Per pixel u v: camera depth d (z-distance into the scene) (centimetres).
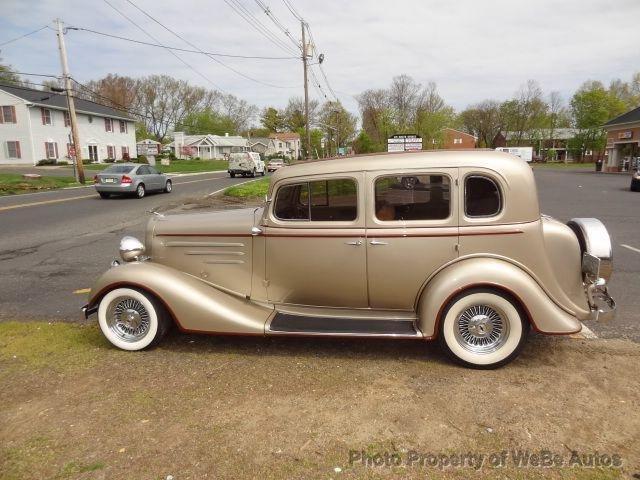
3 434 294
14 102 4012
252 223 418
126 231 1096
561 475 250
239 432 291
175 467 260
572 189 2133
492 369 369
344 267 392
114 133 5191
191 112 9181
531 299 354
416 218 377
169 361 395
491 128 9181
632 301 545
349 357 396
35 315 528
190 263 433
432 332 368
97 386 353
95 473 256
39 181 2547
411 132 6222
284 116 11094
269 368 378
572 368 370
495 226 365
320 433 289
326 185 388
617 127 4028
